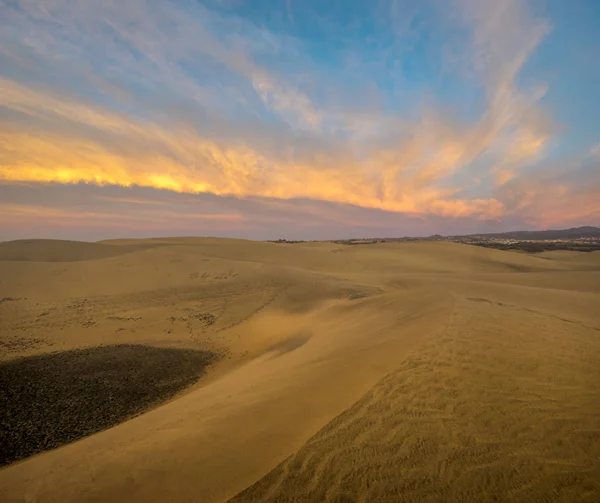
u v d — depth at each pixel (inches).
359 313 605.3
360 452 161.9
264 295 860.6
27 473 199.2
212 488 145.6
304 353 394.3
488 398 208.7
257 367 400.2
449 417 189.3
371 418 189.5
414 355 275.6
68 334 639.1
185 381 464.4
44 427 347.6
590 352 285.7
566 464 152.9
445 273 1435.8
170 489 148.7
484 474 147.7
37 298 788.0
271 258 1745.8
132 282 927.7
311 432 179.5
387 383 229.0
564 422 184.2
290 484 143.9
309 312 731.4
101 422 357.4
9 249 1560.0
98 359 541.3
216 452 171.6
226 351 581.0
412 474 147.8
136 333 657.6
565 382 229.5
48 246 1646.2
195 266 1064.2
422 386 223.6
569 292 757.3
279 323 693.9
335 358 309.7
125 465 174.7
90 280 914.7
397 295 678.5
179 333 660.7
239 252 1839.3
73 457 211.3
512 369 248.5
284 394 232.8
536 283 1147.3
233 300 829.2
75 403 400.8
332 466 153.3
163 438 201.0
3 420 360.8
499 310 442.0
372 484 142.6
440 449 163.2
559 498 134.9
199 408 251.4
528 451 161.6
